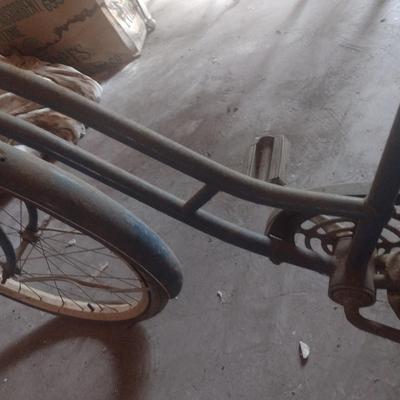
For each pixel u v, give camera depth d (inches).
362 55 66.0
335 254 28.9
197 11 97.6
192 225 28.6
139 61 90.3
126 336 46.1
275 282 45.8
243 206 53.6
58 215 28.2
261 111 65.4
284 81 68.6
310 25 76.6
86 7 81.0
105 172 26.8
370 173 51.2
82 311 46.2
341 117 59.0
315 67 68.2
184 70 81.1
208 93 73.1
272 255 29.8
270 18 83.6
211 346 43.2
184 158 23.2
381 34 67.5
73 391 43.6
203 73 78.0
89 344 46.6
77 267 53.7
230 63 77.4
